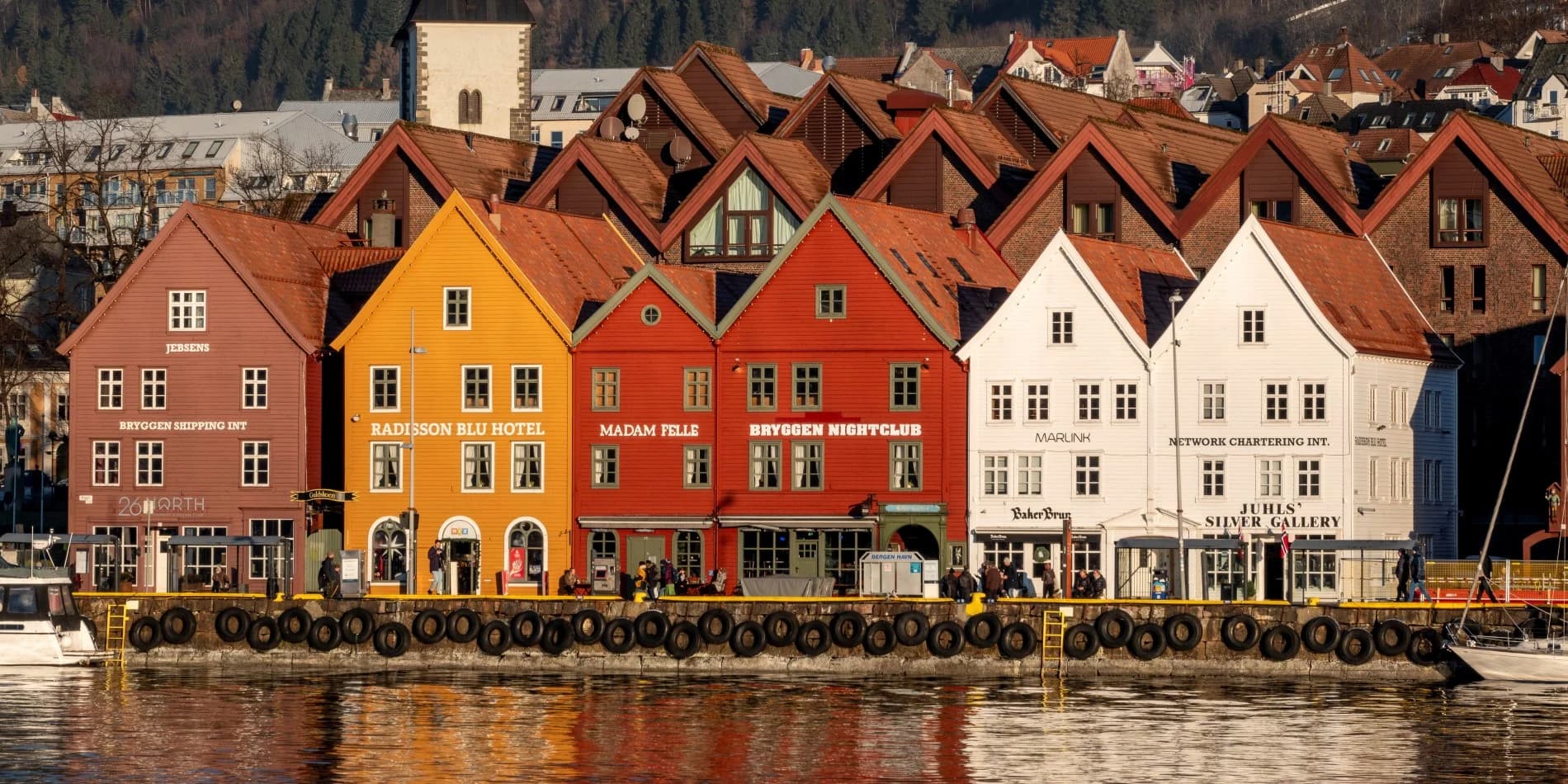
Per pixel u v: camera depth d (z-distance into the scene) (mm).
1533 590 99875
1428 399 115688
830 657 99938
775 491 114000
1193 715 87562
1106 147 123875
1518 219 118375
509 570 115812
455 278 116500
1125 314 111500
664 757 80062
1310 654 96812
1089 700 91562
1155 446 110562
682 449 114750
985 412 112375
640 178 132250
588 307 118562
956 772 76875
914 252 117312
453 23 173625
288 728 85812
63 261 162000
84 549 119312
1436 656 95875
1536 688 93625
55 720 87750
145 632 104625
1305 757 79188
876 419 113125
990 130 131750
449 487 116312
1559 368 107438
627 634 101188
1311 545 103062
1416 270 120250
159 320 120188
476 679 98875
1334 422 108312
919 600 99438
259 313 119188
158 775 77000
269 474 118812
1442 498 116938
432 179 131500
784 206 125312
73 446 120625
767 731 84688
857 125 132750
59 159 196000
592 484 115562
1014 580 107688
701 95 139250
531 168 140625
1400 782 75125
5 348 157375
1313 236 115312
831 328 113625
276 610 104312
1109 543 110750
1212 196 122562
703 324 114500
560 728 85750
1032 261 125250
